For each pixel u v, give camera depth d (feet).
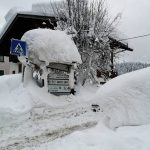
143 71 19.56
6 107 20.38
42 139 15.03
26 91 22.90
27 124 18.04
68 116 19.88
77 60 25.32
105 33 34.60
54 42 24.67
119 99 17.87
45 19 41.63
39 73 26.30
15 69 51.67
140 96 17.17
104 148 12.61
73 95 25.38
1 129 17.07
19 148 13.74
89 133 14.70
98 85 32.22
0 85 25.34
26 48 22.48
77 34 32.04
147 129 14.73
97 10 33.68
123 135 14.17
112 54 39.06
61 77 25.17
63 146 13.39
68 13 33.24
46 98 22.88
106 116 17.57
